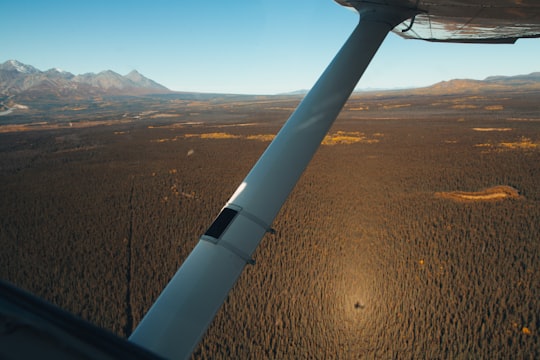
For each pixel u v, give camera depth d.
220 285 3.22
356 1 6.23
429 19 7.38
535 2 5.79
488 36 8.96
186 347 2.79
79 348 1.29
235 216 3.78
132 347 1.37
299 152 4.38
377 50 5.67
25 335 1.31
